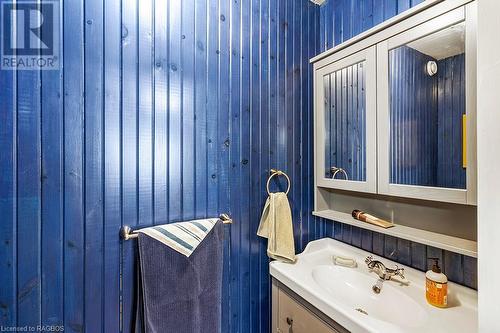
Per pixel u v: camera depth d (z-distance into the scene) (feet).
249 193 3.88
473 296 2.81
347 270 3.78
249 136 3.86
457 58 2.72
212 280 3.31
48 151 2.59
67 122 2.66
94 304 2.82
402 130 3.21
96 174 2.80
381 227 3.45
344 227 4.37
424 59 3.00
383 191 3.39
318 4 4.67
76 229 2.72
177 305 3.03
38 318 2.57
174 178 3.26
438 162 2.87
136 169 3.01
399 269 3.38
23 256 2.51
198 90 3.41
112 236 2.89
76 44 2.68
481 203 1.71
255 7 3.92
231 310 3.76
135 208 3.01
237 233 3.79
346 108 3.92
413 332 2.39
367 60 3.55
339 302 2.84
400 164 3.23
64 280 2.68
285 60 4.23
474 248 2.59
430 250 3.25
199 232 3.21
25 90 2.50
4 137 2.43
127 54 2.93
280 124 4.18
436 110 2.89
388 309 3.19
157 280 2.94
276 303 3.75
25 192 2.51
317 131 4.40
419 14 2.97
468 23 2.55
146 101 3.05
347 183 3.88
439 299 2.84
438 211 3.13
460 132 2.68
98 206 2.82
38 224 2.56
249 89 3.85
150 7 3.07
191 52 3.34
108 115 2.84
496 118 1.62
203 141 3.46
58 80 2.62
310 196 4.55
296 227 4.39
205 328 3.24
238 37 3.74
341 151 4.02
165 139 3.18
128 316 3.00
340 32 4.35
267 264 4.09
